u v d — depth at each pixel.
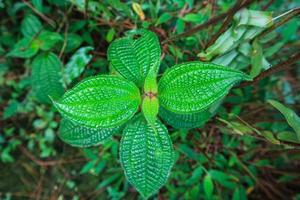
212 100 0.29
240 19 0.39
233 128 0.43
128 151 0.32
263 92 0.55
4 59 0.55
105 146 0.52
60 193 0.56
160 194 0.55
